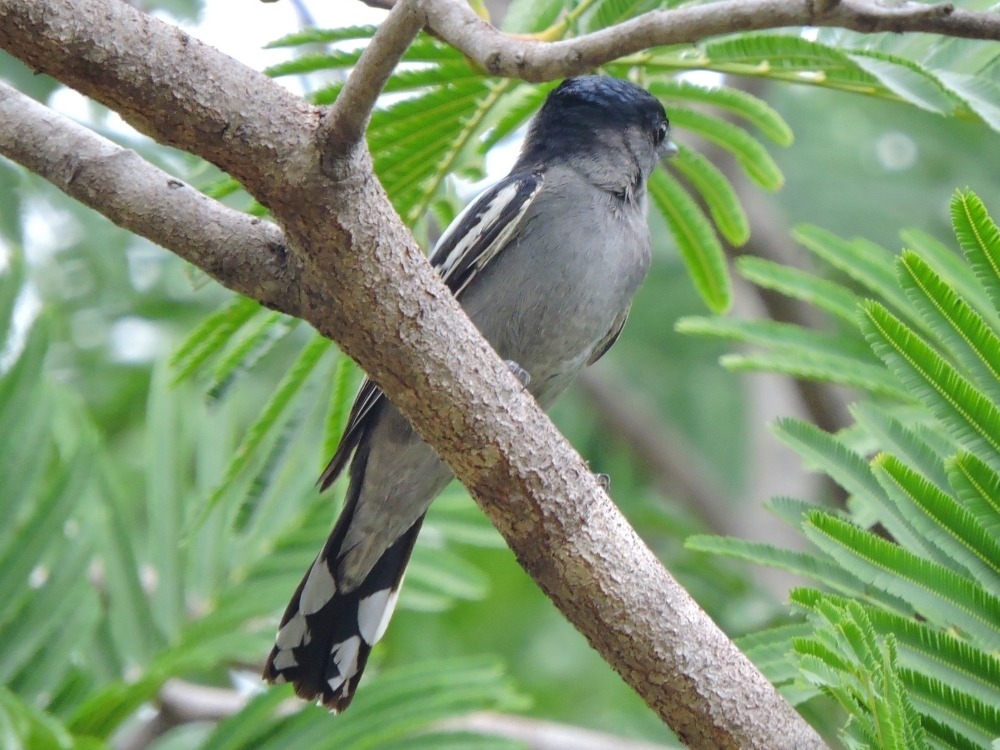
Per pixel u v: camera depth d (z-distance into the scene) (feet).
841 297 29.45
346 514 31.71
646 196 36.09
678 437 51.96
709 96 29.73
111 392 45.55
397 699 30.86
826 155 51.26
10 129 20.67
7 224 36.22
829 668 19.10
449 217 33.30
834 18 19.48
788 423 23.88
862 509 23.99
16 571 30.35
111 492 33.81
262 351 28.12
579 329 32.89
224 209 20.85
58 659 30.22
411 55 25.50
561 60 20.24
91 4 18.12
